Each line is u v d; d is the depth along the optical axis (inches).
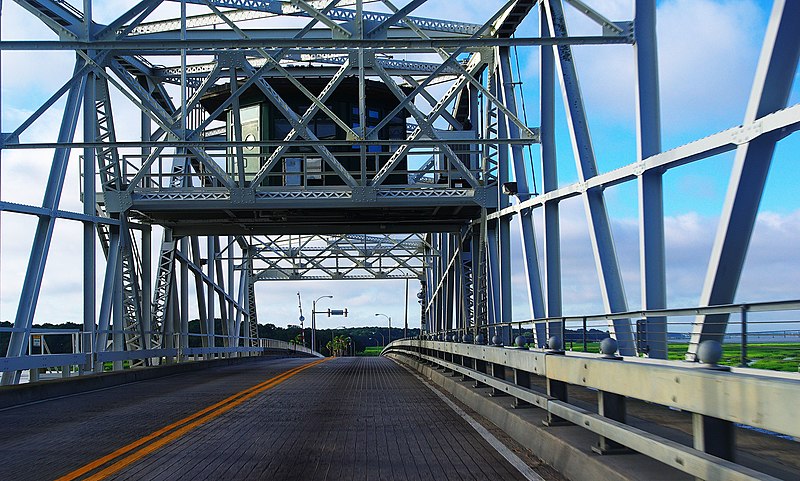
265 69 933.2
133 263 1024.9
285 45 600.1
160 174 1018.1
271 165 986.7
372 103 1304.1
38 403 596.1
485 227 1025.5
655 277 486.3
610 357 254.2
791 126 327.3
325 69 1204.5
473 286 1173.1
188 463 318.0
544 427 320.2
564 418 291.3
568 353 393.1
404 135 1328.7
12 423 464.8
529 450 331.6
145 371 914.1
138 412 516.4
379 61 1160.2
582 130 650.2
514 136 917.2
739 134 361.7
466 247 1224.2
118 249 1007.0
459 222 1221.7
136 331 1010.7
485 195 1011.9
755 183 354.0
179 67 1142.3
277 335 6038.4
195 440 380.5
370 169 1288.1
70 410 538.6
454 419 446.9
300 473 295.6
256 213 1128.8
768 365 301.9
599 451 253.8
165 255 1232.2
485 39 577.0
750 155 353.7
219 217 1155.9
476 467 299.9
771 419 139.7
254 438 384.8
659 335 470.6
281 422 447.2
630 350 542.6
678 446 185.3
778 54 335.3
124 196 1002.1
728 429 174.7
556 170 774.5
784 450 271.4
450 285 1403.8
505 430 386.9
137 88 973.8
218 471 301.0
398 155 1000.9
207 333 1540.4
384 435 387.9
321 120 1263.5
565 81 671.8
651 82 517.0
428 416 463.5
